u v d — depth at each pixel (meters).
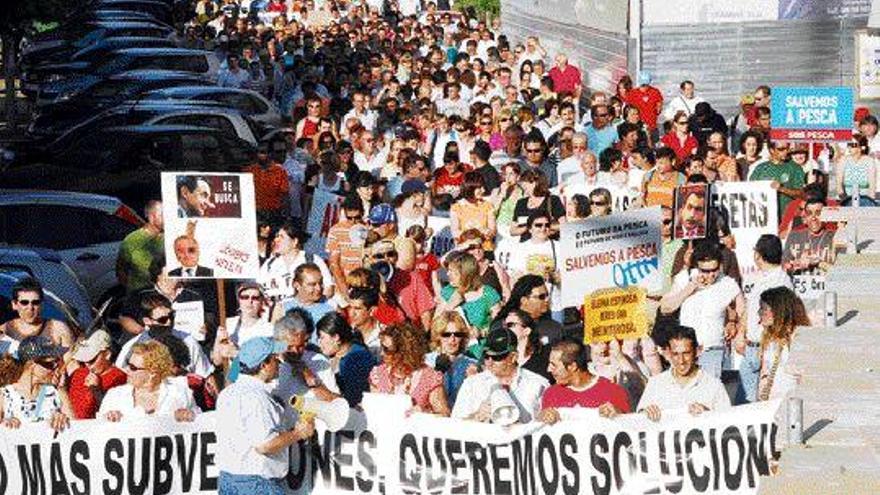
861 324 12.90
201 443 14.79
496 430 14.38
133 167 32.19
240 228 16.53
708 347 17.52
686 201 19.38
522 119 31.64
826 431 10.31
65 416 14.59
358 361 15.52
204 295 19.22
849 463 9.70
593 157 24.41
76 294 21.02
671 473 14.26
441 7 63.41
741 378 16.89
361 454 14.62
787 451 9.93
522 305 16.55
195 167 32.38
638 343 15.95
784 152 24.89
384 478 14.61
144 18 60.94
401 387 14.99
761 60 36.53
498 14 59.06
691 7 36.56
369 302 16.78
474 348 17.08
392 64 43.88
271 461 14.09
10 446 14.52
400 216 22.33
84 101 43.09
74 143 33.09
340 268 20.19
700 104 31.00
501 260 20.47
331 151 27.86
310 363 15.06
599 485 14.30
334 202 23.11
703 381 14.46
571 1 40.59
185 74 45.06
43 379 14.87
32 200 24.42
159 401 14.76
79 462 14.62
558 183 26.14
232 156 32.59
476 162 25.59
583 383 14.45
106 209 24.55
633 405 15.67
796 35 36.34
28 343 14.90
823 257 19.48
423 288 19.14
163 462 14.73
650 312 18.12
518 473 14.42
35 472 14.57
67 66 50.69
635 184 24.47
